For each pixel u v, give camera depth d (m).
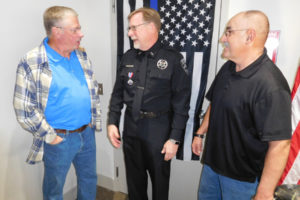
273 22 1.32
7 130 1.45
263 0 1.32
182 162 1.83
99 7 1.83
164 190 1.49
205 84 1.61
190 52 1.60
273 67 0.94
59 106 1.32
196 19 1.53
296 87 1.20
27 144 1.58
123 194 2.17
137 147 1.45
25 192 1.63
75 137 1.43
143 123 1.37
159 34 1.66
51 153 1.37
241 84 0.98
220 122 1.08
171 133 1.33
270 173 0.89
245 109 0.96
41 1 1.51
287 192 0.89
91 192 1.71
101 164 2.24
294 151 1.21
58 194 1.48
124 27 1.77
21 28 1.42
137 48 1.34
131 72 1.39
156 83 1.32
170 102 1.39
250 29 0.91
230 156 1.06
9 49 1.38
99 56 1.95
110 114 1.55
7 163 1.48
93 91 1.53
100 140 2.17
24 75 1.20
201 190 1.34
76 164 1.63
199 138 1.42
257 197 0.94
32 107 1.22
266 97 0.87
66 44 1.27
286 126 0.85
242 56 0.98
